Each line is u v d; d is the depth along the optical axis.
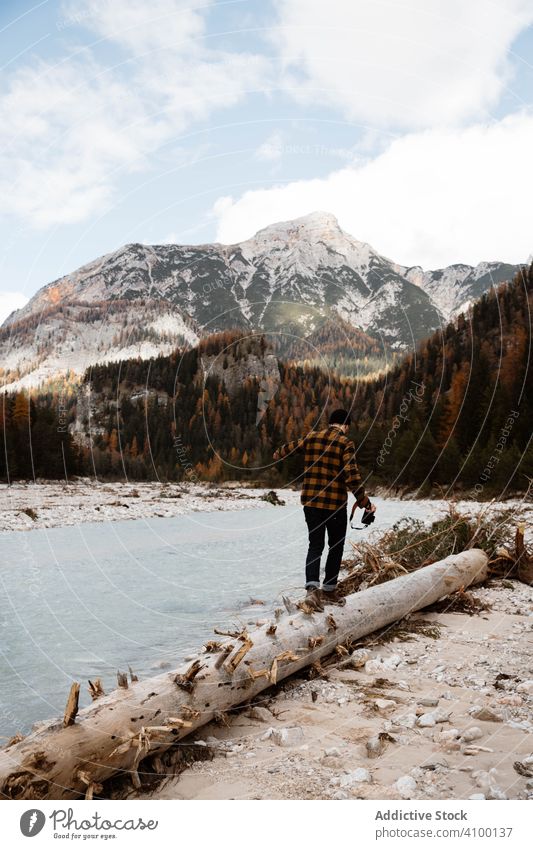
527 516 12.42
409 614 5.22
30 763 2.23
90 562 9.13
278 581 7.48
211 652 3.40
